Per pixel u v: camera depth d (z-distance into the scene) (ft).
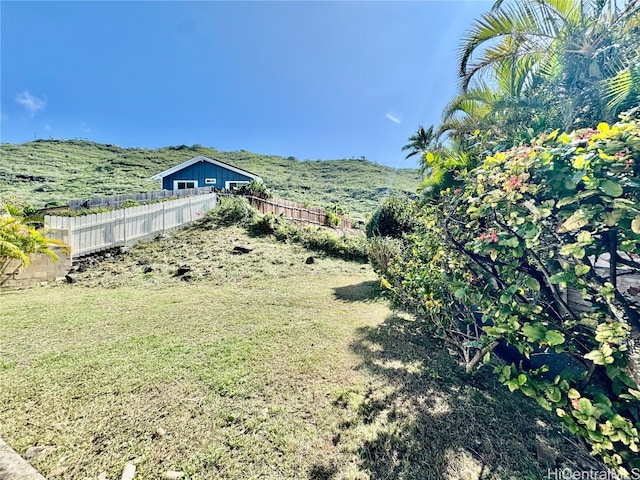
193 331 11.94
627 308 4.65
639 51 9.23
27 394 7.63
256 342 10.95
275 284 19.81
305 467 5.68
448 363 9.78
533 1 11.36
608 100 9.67
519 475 5.48
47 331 11.83
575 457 5.80
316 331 12.13
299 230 32.17
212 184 52.95
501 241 5.45
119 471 5.50
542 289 6.02
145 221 28.02
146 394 7.72
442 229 7.41
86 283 19.54
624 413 4.70
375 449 6.12
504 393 8.15
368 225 30.63
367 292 18.33
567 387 4.79
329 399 7.69
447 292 9.02
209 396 7.68
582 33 11.01
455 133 17.43
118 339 11.10
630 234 4.27
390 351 10.54
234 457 5.87
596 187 4.27
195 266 22.61
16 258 18.76
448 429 6.70
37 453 5.79
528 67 13.12
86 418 6.80
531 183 5.04
